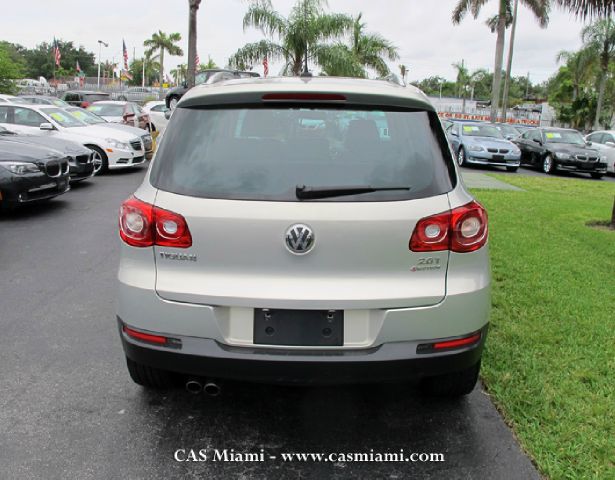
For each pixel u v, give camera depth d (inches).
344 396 142.9
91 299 207.3
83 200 400.5
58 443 121.1
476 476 112.8
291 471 114.0
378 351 109.3
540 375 148.8
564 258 264.4
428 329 110.2
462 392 137.9
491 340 169.9
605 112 1722.4
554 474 111.2
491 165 802.8
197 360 110.5
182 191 110.1
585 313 192.9
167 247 109.7
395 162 112.2
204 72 746.2
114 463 115.2
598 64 1440.7
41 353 163.0
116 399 139.4
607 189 575.2
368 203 107.3
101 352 164.4
